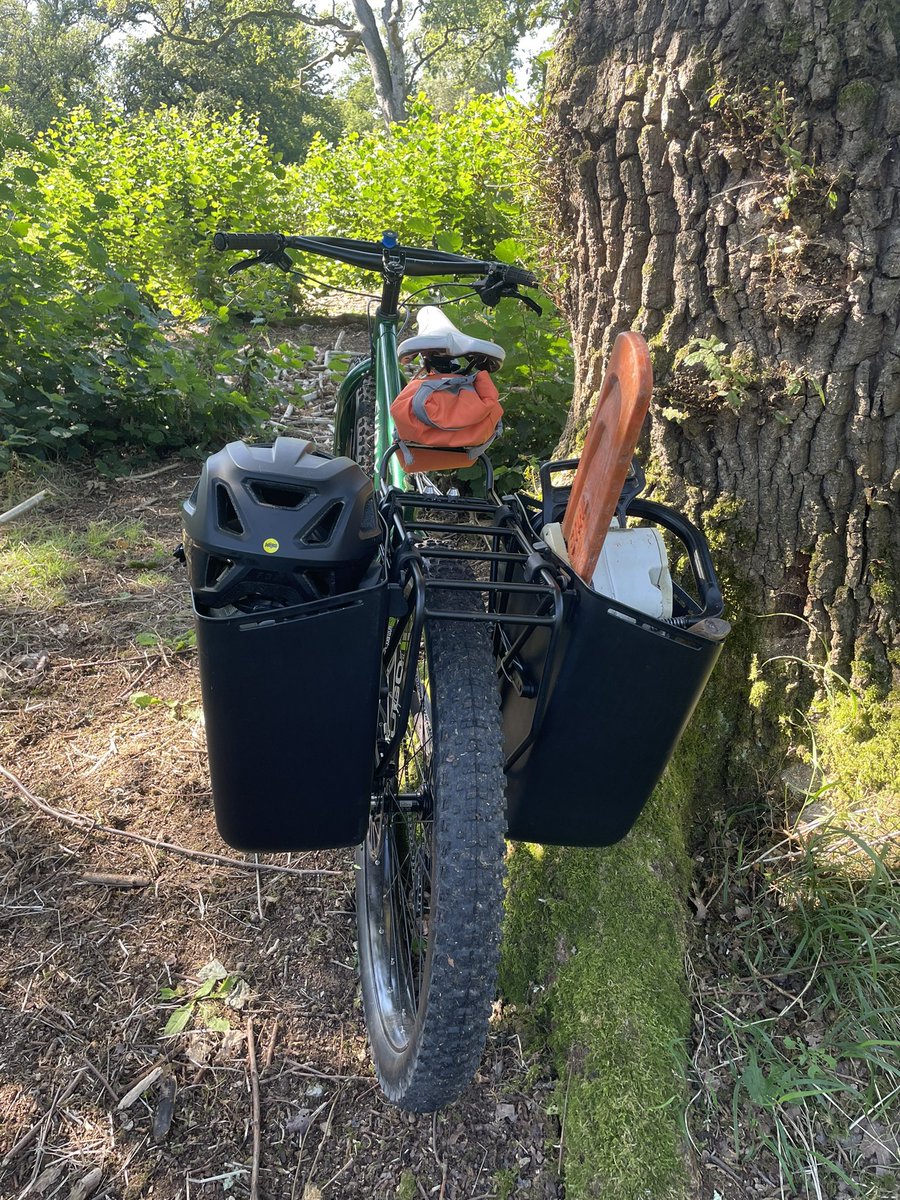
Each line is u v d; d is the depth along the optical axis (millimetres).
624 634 1351
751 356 2014
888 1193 1604
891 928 1876
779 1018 1846
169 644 3244
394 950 1899
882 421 1959
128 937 2111
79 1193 1627
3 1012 1914
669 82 1939
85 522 4230
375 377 2844
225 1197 1652
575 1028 1828
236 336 5266
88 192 7645
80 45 34125
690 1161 1639
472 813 1308
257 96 34562
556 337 3820
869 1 1737
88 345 5039
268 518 1308
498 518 1693
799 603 2148
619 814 1560
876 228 1823
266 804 1455
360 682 1345
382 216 7242
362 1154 1737
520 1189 1688
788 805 2154
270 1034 1931
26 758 2654
